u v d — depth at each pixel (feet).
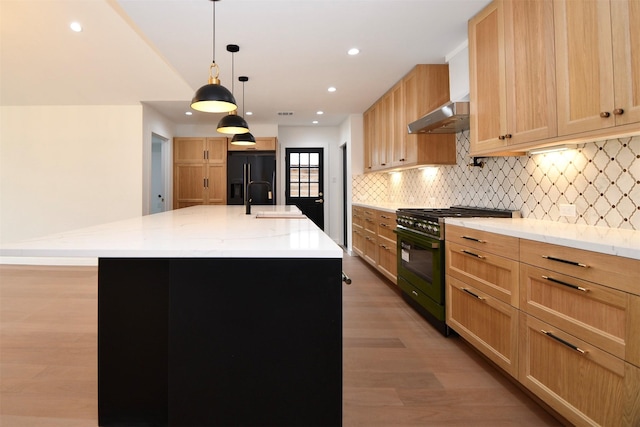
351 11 8.09
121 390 4.53
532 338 5.53
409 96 12.10
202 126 21.12
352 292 12.41
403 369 6.95
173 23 8.61
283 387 4.21
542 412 5.56
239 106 16.84
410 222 10.14
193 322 4.16
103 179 16.39
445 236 8.41
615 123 4.86
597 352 4.33
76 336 8.57
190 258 4.15
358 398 5.95
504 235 6.17
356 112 18.30
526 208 8.11
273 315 4.18
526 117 6.59
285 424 4.22
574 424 4.70
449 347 7.95
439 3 7.77
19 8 11.22
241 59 10.91
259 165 20.20
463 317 7.67
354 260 18.17
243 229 5.98
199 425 4.19
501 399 5.92
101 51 13.16
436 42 9.74
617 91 4.83
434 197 13.05
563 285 4.85
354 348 7.90
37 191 16.43
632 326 3.91
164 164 19.85
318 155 22.90
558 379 5.00
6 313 10.15
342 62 11.19
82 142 16.39
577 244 4.60
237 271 4.16
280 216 9.01
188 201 20.08
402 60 11.04
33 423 5.32
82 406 5.75
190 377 4.18
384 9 8.00
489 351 6.68
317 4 7.79
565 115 5.71
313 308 4.20
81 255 3.84
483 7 7.91
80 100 16.01
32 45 12.82
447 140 11.48
